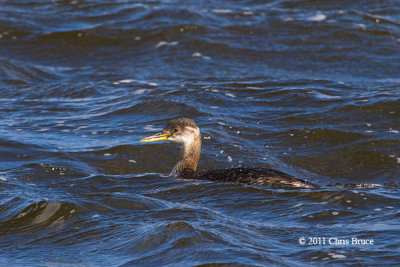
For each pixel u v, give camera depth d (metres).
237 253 8.58
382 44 25.67
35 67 22.86
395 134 15.98
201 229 9.34
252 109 17.81
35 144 15.07
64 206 10.54
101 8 28.72
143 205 10.71
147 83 21.22
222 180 12.15
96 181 12.45
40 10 28.36
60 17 27.55
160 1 29.94
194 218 10.00
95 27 26.41
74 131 16.22
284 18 27.80
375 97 18.41
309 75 22.86
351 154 15.09
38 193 11.50
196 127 13.70
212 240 9.01
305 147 15.45
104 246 9.20
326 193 11.09
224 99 18.66
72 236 9.64
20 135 15.73
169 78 22.23
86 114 17.62
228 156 14.74
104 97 19.33
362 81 22.16
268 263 8.29
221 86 20.17
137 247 9.01
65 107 18.38
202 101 18.42
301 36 26.11
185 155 13.66
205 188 11.62
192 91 19.42
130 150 14.92
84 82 21.34
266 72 23.03
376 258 8.48
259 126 16.53
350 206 10.56
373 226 9.62
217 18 27.62
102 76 22.47
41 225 10.06
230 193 11.27
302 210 10.39
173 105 17.84
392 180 13.93
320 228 9.60
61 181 12.55
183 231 9.29
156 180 12.47
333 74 23.00
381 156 14.97
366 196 10.98
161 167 14.41
